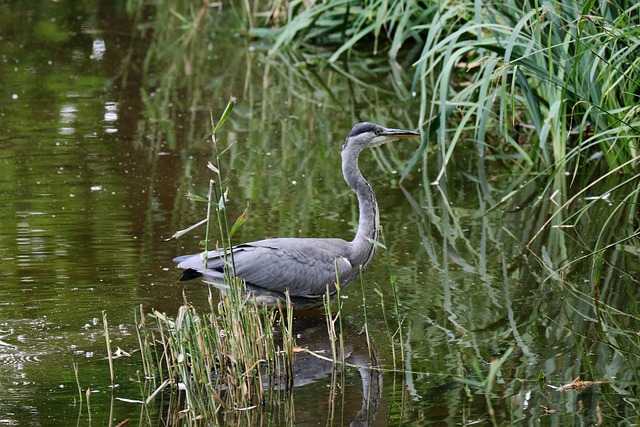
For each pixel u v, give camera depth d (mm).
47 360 9055
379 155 16234
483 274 11336
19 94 19125
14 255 11516
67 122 17438
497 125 16531
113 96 19203
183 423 8047
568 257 11820
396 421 8047
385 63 22188
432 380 8805
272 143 16578
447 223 13039
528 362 9141
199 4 27797
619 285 10961
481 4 14109
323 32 23375
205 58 22484
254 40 24266
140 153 15867
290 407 8336
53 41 23438
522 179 14812
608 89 12242
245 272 10133
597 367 9047
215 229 12531
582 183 12953
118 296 10414
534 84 15508
